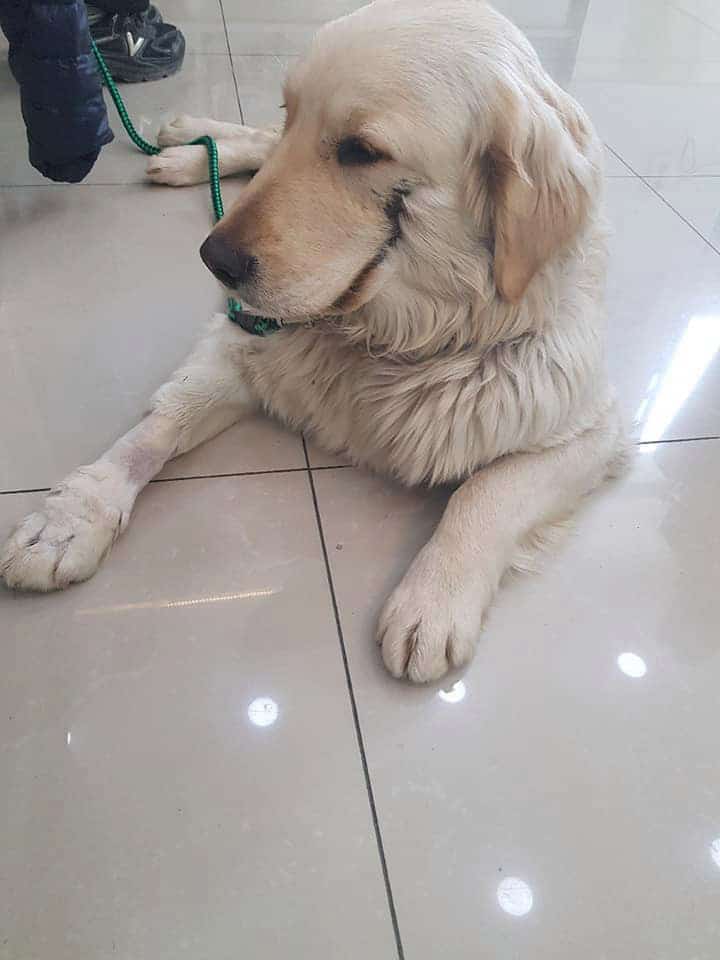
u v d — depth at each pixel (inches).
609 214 78.4
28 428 49.7
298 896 31.9
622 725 38.7
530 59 39.5
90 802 33.7
